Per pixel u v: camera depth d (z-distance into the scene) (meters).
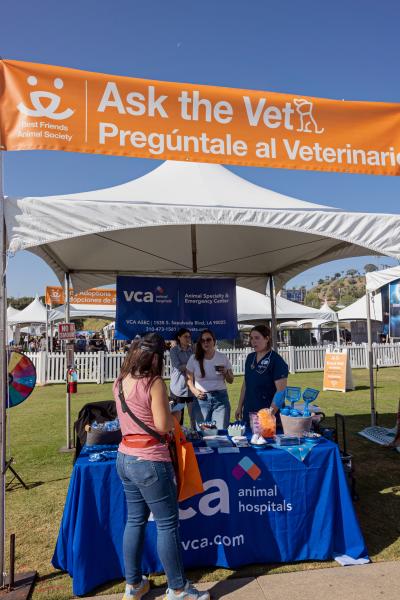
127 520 2.73
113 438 3.33
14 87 3.19
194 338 7.33
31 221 3.24
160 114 3.44
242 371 17.36
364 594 2.73
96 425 3.44
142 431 2.56
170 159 3.42
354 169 3.79
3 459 3.01
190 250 6.45
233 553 3.08
